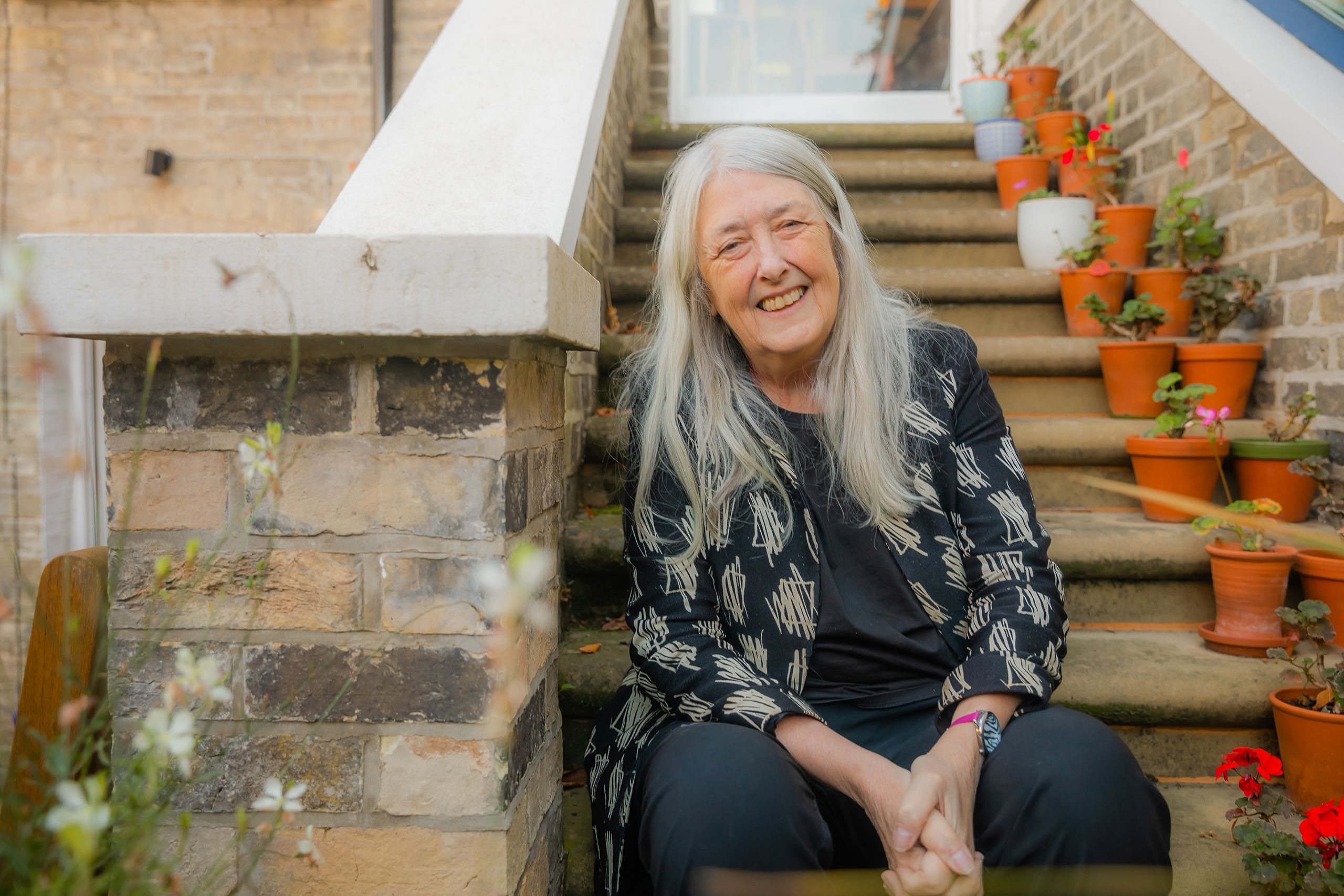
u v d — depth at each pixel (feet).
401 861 3.45
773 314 4.27
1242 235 8.50
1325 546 2.35
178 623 3.48
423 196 4.92
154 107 12.64
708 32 15.57
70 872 2.12
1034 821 3.26
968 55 15.19
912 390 4.45
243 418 3.45
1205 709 5.49
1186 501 2.44
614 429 7.49
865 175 12.09
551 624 4.35
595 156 7.90
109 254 3.20
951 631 4.25
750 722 3.67
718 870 3.16
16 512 3.10
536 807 3.98
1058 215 10.15
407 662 3.43
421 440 3.42
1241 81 8.40
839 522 4.25
